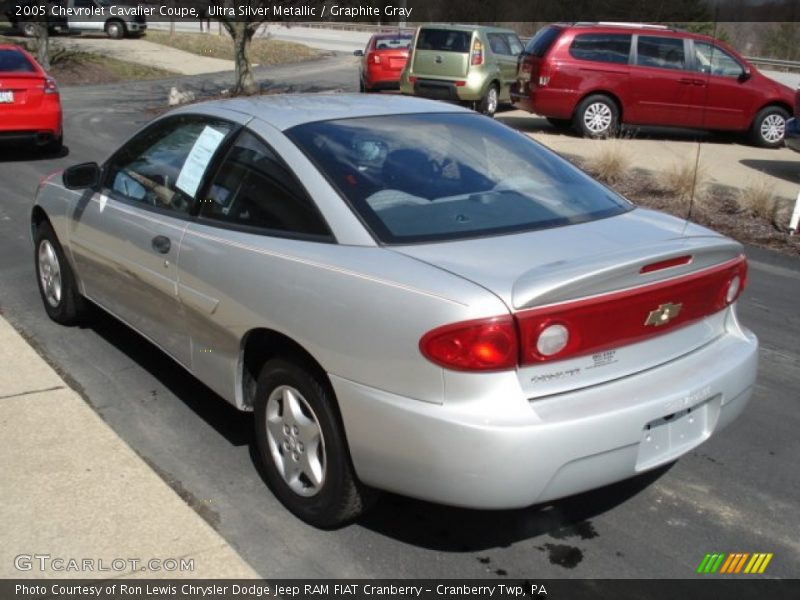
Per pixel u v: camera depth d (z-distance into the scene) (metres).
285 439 3.46
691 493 3.80
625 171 10.88
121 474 3.68
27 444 3.89
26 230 7.86
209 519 3.46
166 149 4.34
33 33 31.97
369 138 3.75
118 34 34.62
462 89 16.56
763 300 6.67
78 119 16.02
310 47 39.34
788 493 3.82
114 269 4.56
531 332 2.81
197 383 4.72
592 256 3.03
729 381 3.32
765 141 14.55
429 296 2.85
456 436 2.79
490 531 3.46
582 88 14.34
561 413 2.85
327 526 3.38
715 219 9.17
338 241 3.24
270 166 3.62
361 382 3.00
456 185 3.60
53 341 5.25
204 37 36.69
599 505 3.68
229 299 3.55
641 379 3.12
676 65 14.31
